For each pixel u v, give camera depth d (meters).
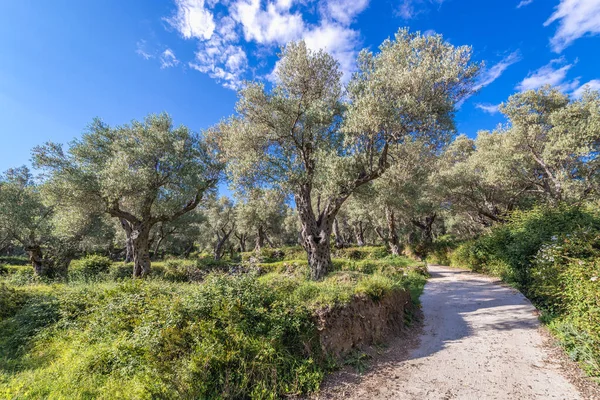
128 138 16.84
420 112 10.00
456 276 15.42
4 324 7.58
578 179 20.17
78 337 6.16
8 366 5.45
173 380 4.07
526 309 8.14
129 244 23.78
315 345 5.20
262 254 27.16
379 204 23.14
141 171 15.09
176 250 45.56
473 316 8.18
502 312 8.19
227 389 4.15
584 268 5.96
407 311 8.41
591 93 19.56
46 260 19.62
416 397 4.25
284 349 4.93
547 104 21.59
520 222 13.61
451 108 10.58
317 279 11.39
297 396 4.34
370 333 6.22
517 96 21.67
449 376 4.86
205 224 38.81
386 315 7.09
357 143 11.58
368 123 10.16
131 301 6.57
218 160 18.27
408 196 22.16
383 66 11.07
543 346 5.74
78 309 7.55
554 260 8.20
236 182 12.52
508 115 21.78
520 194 23.80
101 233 22.48
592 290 5.14
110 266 21.02
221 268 21.48
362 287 6.94
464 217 30.89
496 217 24.22
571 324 5.65
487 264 15.29
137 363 4.63
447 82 10.15
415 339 6.84
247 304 5.42
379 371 5.17
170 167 16.25
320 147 12.44
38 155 14.41
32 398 4.03
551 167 20.45
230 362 4.52
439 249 24.44
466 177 23.58
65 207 16.12
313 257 12.56
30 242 19.22
